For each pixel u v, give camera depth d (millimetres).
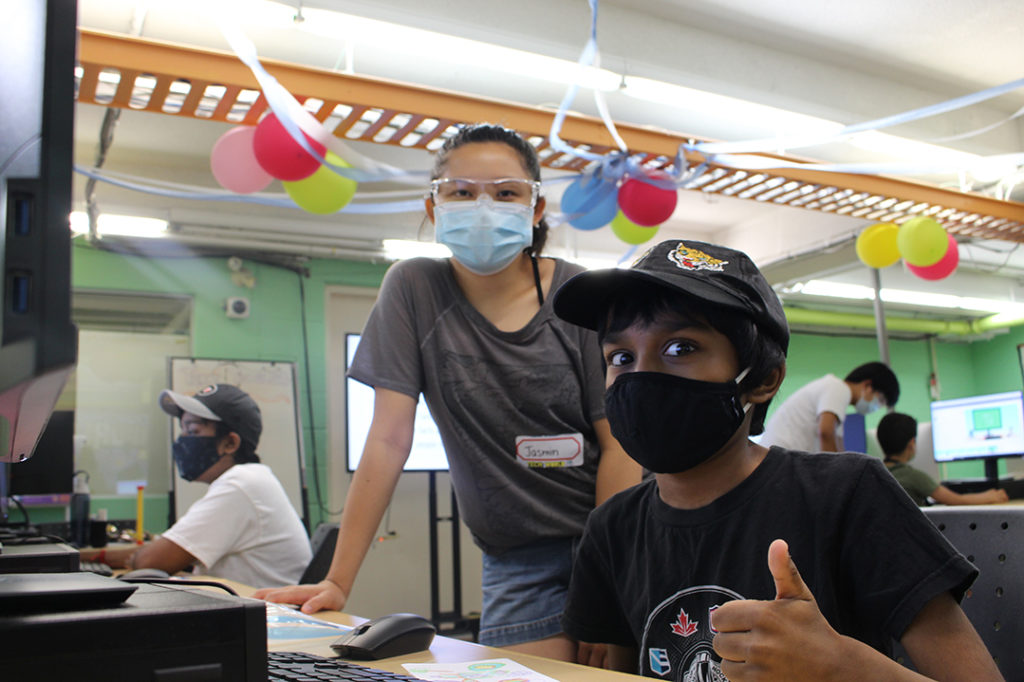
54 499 4941
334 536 2539
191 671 479
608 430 1480
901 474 3873
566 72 3432
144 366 5477
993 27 3857
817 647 653
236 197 3809
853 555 846
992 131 4598
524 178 1546
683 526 947
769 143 3211
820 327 8383
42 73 385
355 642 885
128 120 4418
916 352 9109
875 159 4590
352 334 5906
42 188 378
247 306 5656
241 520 2525
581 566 1089
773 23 3750
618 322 957
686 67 3646
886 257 4371
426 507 6066
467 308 1510
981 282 7508
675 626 924
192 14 3156
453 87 3834
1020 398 4523
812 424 4254
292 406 5617
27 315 367
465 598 6062
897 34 3887
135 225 5094
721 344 909
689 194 5727
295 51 3455
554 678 752
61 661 444
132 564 2506
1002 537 980
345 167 2791
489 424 1474
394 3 2941
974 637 781
